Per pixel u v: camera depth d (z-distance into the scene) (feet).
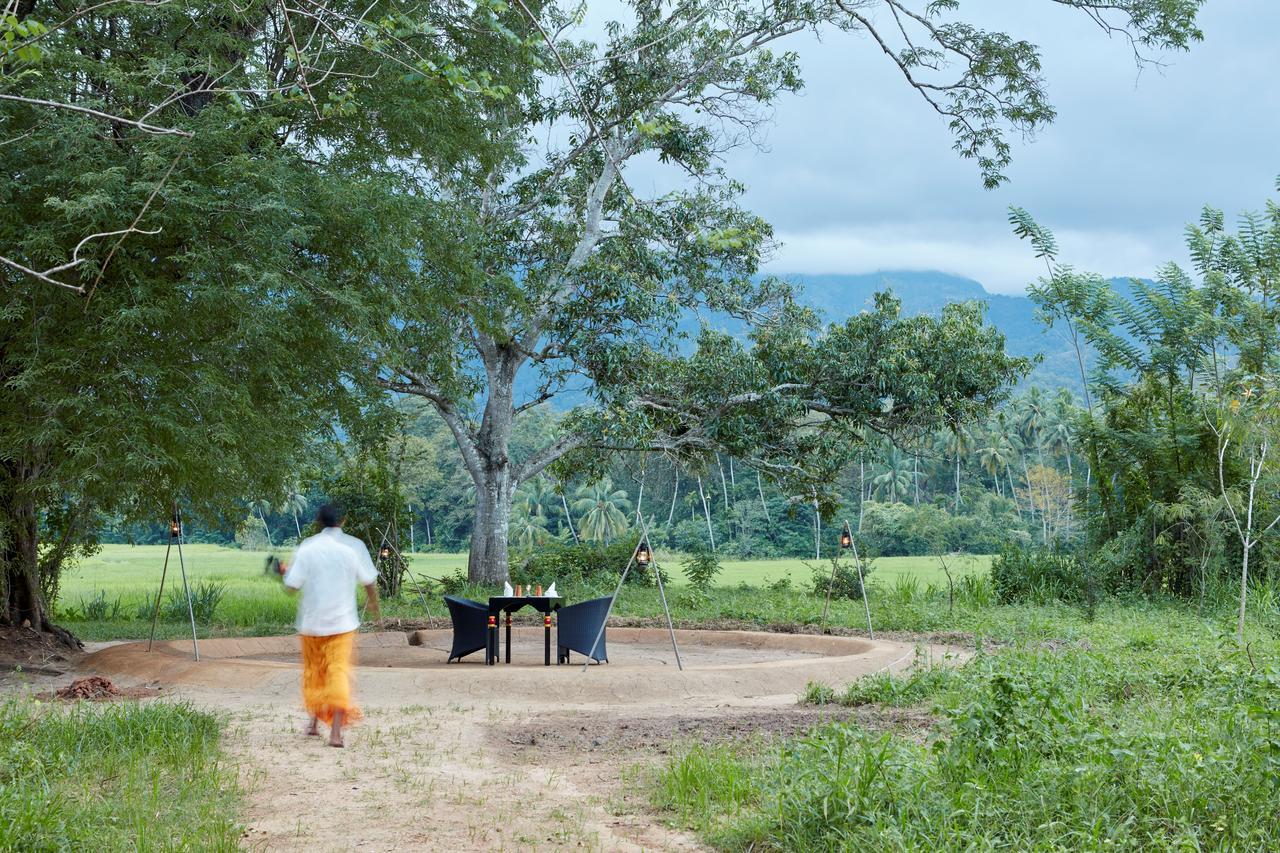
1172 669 33.91
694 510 286.25
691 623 63.62
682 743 27.02
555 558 106.52
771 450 101.71
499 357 100.53
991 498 293.23
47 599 68.54
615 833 19.49
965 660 42.96
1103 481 78.28
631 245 97.04
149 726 26.03
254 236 40.70
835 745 20.76
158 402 39.73
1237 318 73.10
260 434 43.16
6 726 25.20
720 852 18.19
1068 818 17.24
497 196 97.86
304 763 25.25
